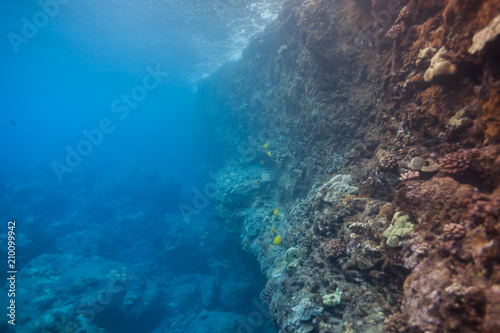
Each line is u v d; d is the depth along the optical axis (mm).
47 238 19188
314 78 10172
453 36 3826
